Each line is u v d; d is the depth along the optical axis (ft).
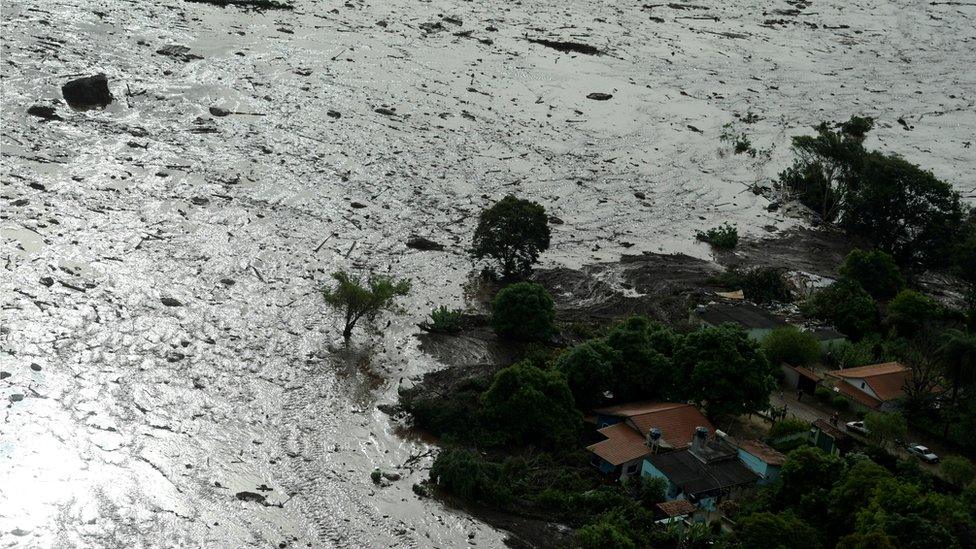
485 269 284.61
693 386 219.61
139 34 399.24
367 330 247.70
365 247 289.12
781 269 321.11
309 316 248.52
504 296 250.16
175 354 221.66
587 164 384.27
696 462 196.75
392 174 339.77
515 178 359.66
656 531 180.96
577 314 270.26
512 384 210.79
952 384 235.20
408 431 211.41
